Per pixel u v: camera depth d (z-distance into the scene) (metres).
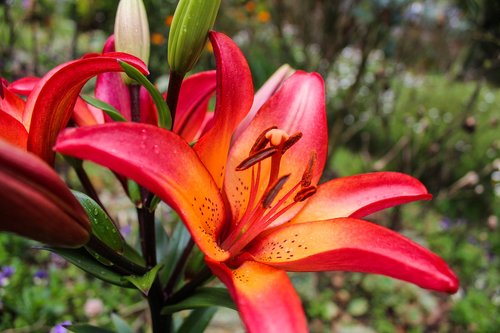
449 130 0.81
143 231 0.23
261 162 0.23
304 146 0.23
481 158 1.00
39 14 0.86
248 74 0.21
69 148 0.16
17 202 0.15
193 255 0.24
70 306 0.57
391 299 0.73
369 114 1.05
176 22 0.20
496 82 1.48
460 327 0.72
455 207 0.96
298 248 0.20
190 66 0.20
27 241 0.61
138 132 0.17
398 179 0.22
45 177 0.15
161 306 0.23
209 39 0.20
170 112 0.21
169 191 0.17
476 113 1.15
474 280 0.79
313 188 0.21
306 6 0.95
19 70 0.74
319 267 0.19
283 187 0.23
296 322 0.16
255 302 0.17
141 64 0.18
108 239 0.20
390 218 0.84
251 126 0.23
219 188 0.21
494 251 0.85
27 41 1.01
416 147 0.85
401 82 1.00
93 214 0.20
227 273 0.17
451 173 0.98
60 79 0.17
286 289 0.17
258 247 0.21
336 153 1.01
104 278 0.21
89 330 0.26
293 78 0.23
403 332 0.70
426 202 0.96
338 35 0.85
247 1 1.23
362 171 0.97
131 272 0.21
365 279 0.75
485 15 0.74
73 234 0.17
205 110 0.24
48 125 0.18
